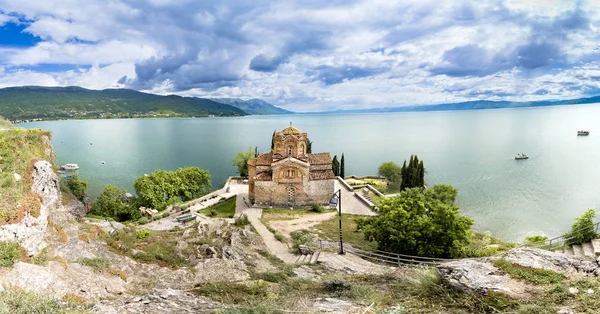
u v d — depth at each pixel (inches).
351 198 2490.2
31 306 509.0
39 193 1055.6
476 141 7372.1
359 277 754.2
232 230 1662.2
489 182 3590.1
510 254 562.9
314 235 1721.2
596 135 7445.9
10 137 1085.1
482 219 2513.5
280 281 895.1
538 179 3624.5
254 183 2274.9
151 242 1365.7
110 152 6117.1
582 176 3676.2
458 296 464.4
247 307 511.2
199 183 2849.4
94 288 765.9
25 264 742.5
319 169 2332.7
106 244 1140.5
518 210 2699.3
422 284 529.3
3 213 790.5
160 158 5511.8
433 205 1391.5
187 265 1127.6
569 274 466.9
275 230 1785.2
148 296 608.4
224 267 1080.2
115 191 2495.1
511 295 433.1
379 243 1395.2
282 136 2202.3
